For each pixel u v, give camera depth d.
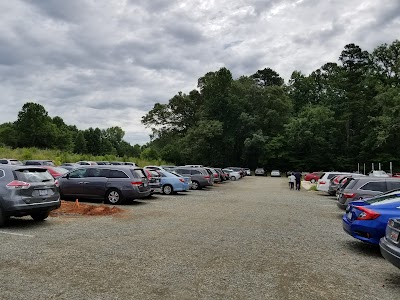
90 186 14.86
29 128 87.31
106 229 9.23
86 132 102.81
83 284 5.07
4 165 9.62
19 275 5.41
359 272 6.07
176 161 70.38
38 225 9.67
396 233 5.46
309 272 5.94
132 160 53.97
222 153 71.88
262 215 12.79
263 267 6.15
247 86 75.31
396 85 62.00
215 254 6.93
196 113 73.69
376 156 60.16
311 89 88.31
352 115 65.50
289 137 68.88
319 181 23.39
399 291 5.12
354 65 67.25
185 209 13.92
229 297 4.70
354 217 7.69
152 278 5.39
